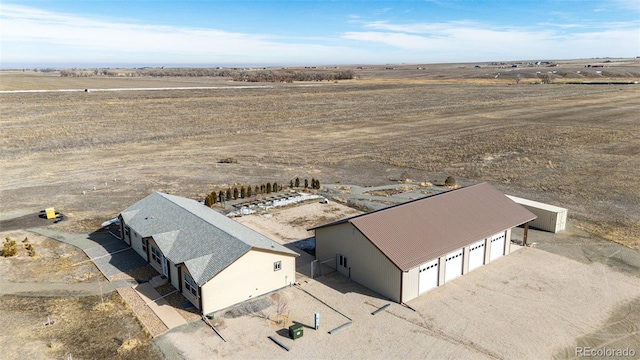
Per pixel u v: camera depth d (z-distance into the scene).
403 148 59.84
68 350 18.17
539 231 31.19
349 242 24.20
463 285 23.72
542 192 40.00
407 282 21.86
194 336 19.14
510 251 27.83
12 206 36.72
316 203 38.03
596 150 56.81
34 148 58.53
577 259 26.66
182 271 22.23
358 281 24.08
